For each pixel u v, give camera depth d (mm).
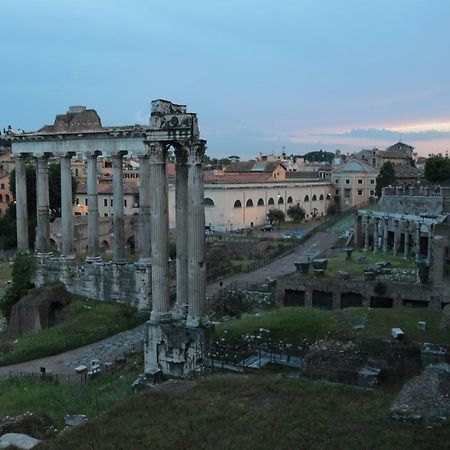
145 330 37281
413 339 32969
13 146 65188
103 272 58469
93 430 24906
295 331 37625
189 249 36000
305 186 142250
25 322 57188
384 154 188500
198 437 23375
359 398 26500
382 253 75750
